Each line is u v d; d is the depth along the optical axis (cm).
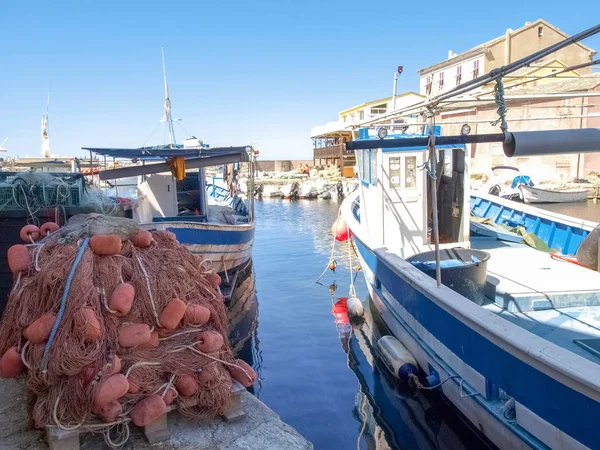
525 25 3042
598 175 2688
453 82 3291
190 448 333
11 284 548
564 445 326
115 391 302
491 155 3022
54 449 310
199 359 355
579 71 2727
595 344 448
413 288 550
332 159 4322
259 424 364
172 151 880
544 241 894
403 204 727
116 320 333
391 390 588
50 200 587
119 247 359
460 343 449
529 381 352
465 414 465
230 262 1049
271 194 3603
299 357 700
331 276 1185
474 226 926
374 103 3666
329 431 507
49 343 312
